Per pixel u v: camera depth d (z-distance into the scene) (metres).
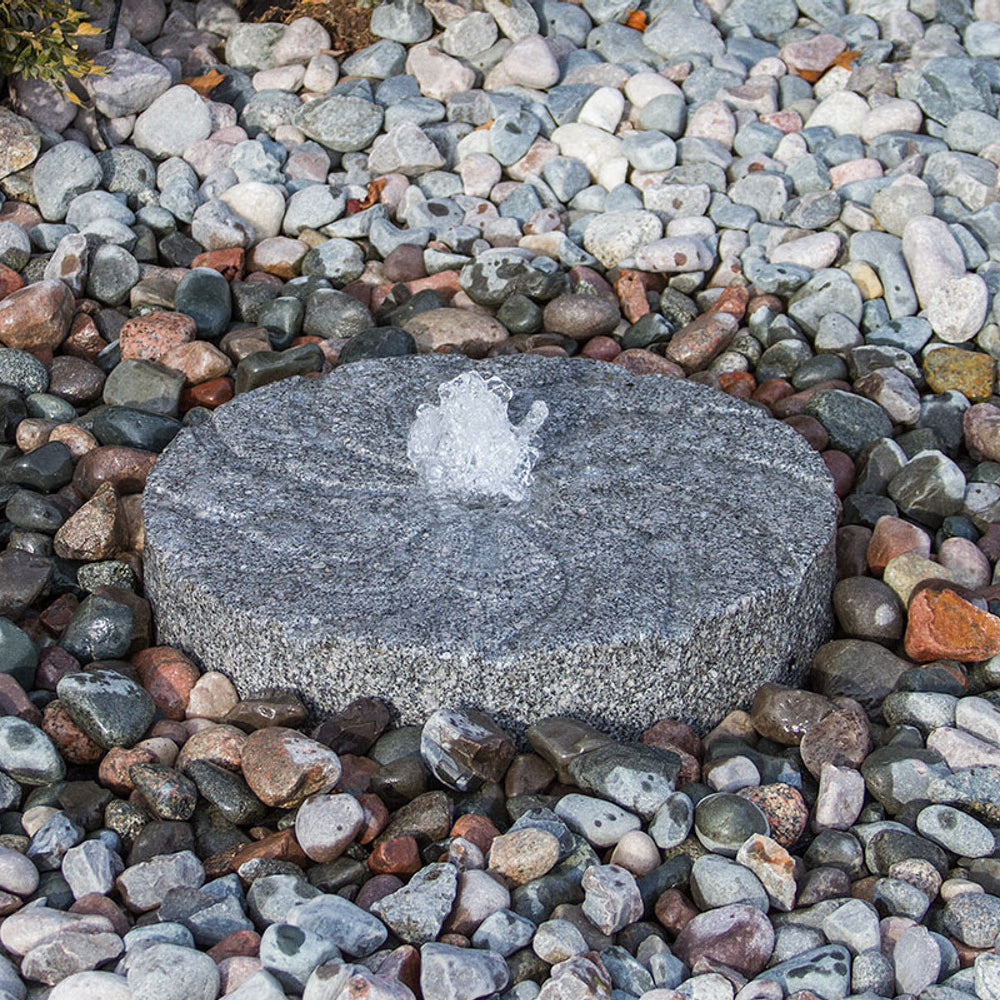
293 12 3.52
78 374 2.95
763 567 2.54
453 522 2.59
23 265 3.12
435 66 3.42
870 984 2.29
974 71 3.36
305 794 2.43
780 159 3.31
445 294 3.14
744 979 2.29
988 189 3.20
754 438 2.72
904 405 2.94
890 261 3.12
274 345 3.04
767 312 3.08
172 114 3.30
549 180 3.29
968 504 2.81
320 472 2.66
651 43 3.49
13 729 2.46
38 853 2.38
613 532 2.58
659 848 2.41
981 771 2.45
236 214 3.22
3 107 3.23
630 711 2.49
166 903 2.34
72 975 2.27
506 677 2.46
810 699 2.51
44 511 2.73
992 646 2.58
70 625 2.60
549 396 2.80
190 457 2.69
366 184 3.31
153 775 2.43
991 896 2.35
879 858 2.40
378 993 2.23
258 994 2.24
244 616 2.49
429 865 2.36
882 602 2.64
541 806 2.43
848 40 3.50
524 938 2.32
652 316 3.08
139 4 3.47
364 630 2.46
